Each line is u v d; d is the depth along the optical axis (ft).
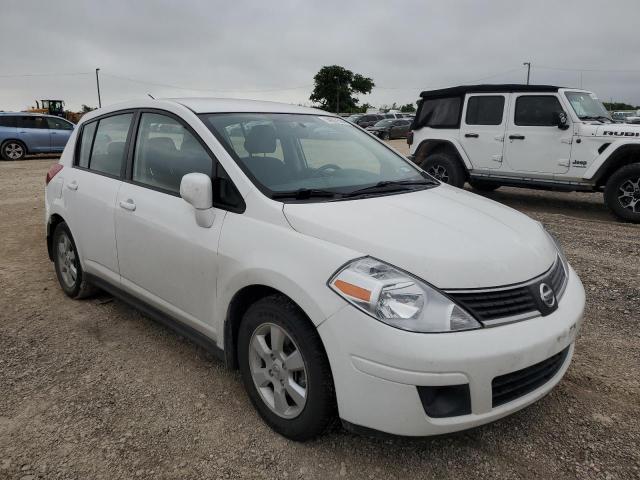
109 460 8.52
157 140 11.88
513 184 31.17
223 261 9.52
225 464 8.45
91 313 14.33
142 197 11.69
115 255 12.60
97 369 11.34
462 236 8.71
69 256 15.07
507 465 8.48
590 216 28.84
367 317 7.50
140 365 11.51
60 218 15.31
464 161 32.50
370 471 8.32
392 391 7.43
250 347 9.30
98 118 14.33
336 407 8.25
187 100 12.16
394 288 7.59
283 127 11.88
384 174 11.94
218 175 10.18
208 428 9.33
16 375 11.07
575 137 28.09
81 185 13.83
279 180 10.14
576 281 9.89
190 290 10.50
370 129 109.09
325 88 288.30
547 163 29.30
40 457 8.57
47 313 14.35
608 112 31.32
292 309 8.45
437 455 8.70
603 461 8.56
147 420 9.55
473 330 7.55
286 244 8.68
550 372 8.68
